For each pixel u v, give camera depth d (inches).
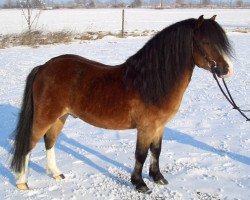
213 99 320.8
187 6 3125.0
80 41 716.0
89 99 159.5
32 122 167.3
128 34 843.4
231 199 157.6
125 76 155.7
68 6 2731.3
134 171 165.6
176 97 151.1
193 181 174.2
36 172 184.9
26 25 1038.4
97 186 170.7
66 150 212.7
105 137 233.5
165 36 147.6
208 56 142.0
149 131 155.5
